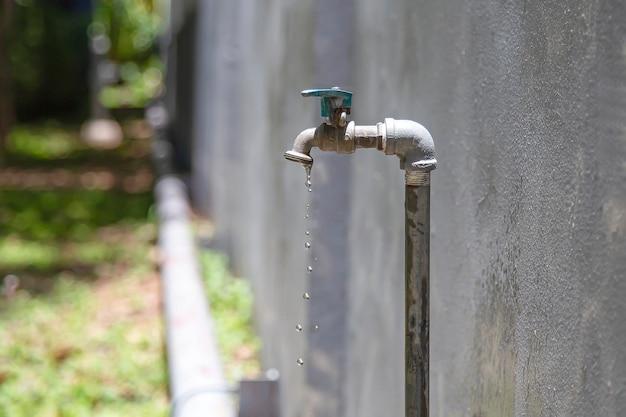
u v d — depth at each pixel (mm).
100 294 11008
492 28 2902
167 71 27219
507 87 2768
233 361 7902
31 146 25781
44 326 9672
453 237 3307
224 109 11727
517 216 2682
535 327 2543
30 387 7871
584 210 2242
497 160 2854
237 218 10414
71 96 32438
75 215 16500
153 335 9141
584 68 2242
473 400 3072
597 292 2174
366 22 4582
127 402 7578
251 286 8930
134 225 15703
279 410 6043
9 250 13562
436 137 3484
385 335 4098
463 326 3186
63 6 32969
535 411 2543
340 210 4969
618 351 2080
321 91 2891
